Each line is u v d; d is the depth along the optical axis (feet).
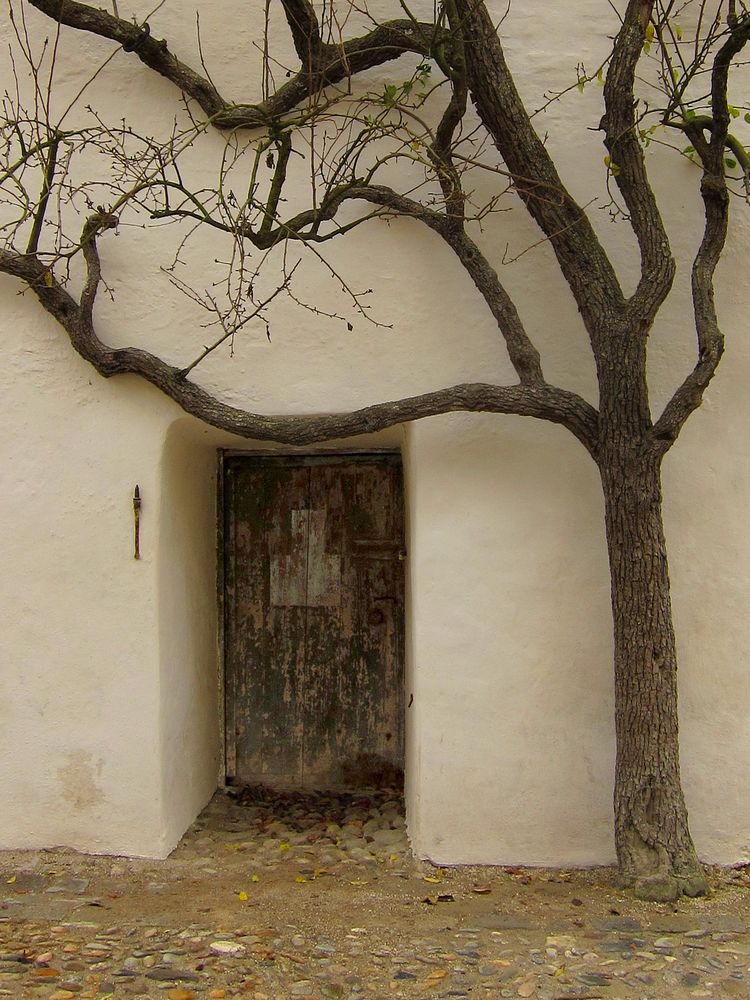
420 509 15.17
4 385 15.61
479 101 14.55
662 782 13.92
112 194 15.60
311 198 15.49
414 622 15.25
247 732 18.85
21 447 15.56
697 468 15.16
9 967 11.77
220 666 18.75
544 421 15.14
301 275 15.40
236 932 12.72
